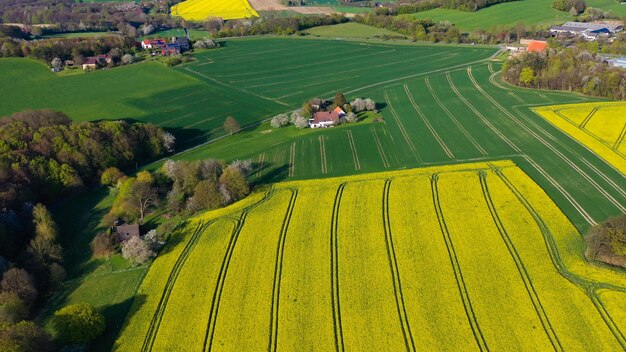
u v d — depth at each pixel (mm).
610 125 125938
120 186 107375
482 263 75625
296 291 72500
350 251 80500
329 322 66562
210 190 97312
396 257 78312
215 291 74312
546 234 81938
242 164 110188
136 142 124688
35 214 91562
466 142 122250
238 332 66312
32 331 62250
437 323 65312
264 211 94188
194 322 68750
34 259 82312
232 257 81250
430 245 80562
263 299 71688
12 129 114500
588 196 94688
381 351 61812
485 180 100438
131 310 72125
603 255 75312
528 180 99375
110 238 87500
